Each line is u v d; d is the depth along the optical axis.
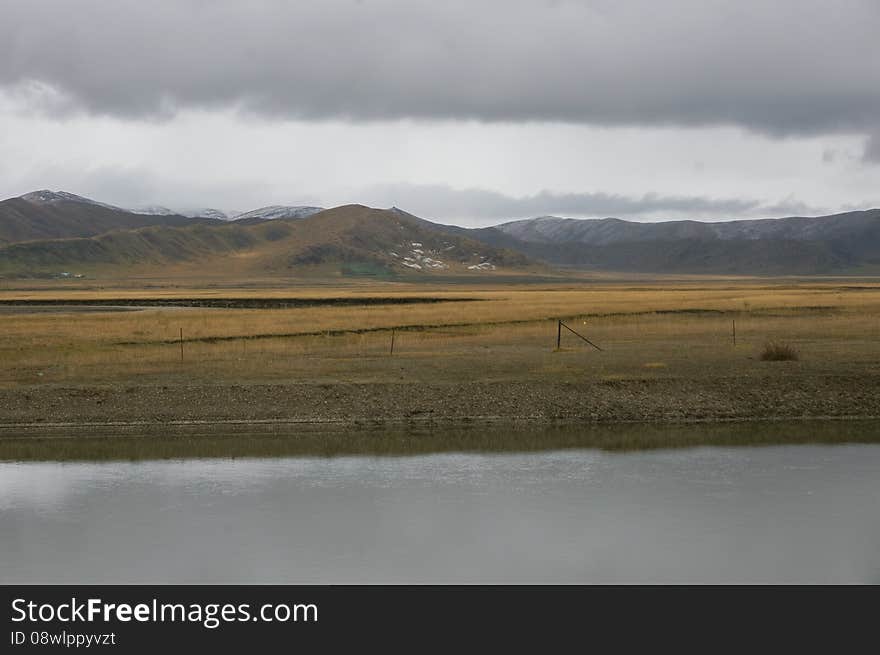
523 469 24.67
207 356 42.66
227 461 25.72
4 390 34.28
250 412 31.95
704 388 34.78
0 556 17.89
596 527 19.61
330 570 17.42
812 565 17.59
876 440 28.69
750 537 19.00
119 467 25.03
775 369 37.66
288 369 38.62
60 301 118.94
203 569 17.41
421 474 24.12
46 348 45.56
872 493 22.19
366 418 31.55
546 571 17.39
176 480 23.52
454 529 19.47
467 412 32.16
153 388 34.53
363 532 19.31
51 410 32.09
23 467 25.06
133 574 17.20
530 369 38.28
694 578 17.08
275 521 20.00
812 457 26.14
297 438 28.97
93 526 19.70
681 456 26.28
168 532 19.28
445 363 40.06
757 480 23.42
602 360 40.50
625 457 26.14
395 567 17.55
